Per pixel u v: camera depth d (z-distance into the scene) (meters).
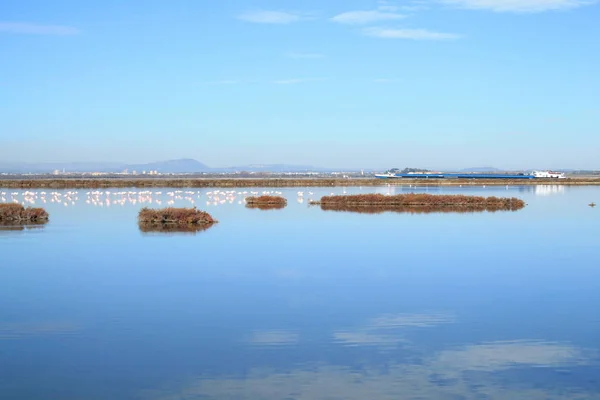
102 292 20.61
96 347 14.92
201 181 127.12
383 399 11.98
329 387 12.55
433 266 25.70
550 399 11.97
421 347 15.02
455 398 12.02
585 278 23.19
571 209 56.97
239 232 37.47
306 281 22.50
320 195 80.75
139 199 69.81
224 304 19.05
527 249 30.70
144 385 12.62
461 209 57.22
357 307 18.72
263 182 128.88
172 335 15.88
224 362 13.93
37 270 24.53
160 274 23.75
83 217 47.25
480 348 14.94
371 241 33.34
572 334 16.08
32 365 13.73
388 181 139.12
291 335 15.91
